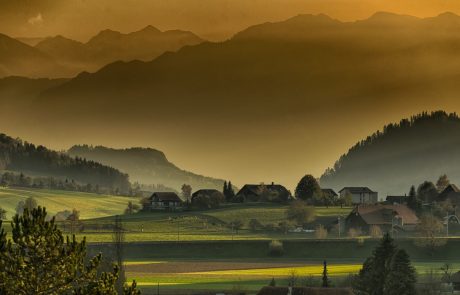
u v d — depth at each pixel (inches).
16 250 4291.3
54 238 4323.3
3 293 4143.7
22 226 4330.7
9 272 4212.6
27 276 4212.6
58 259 4269.2
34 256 4254.4
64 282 4264.3
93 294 4229.8
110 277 4303.6
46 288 4229.8
